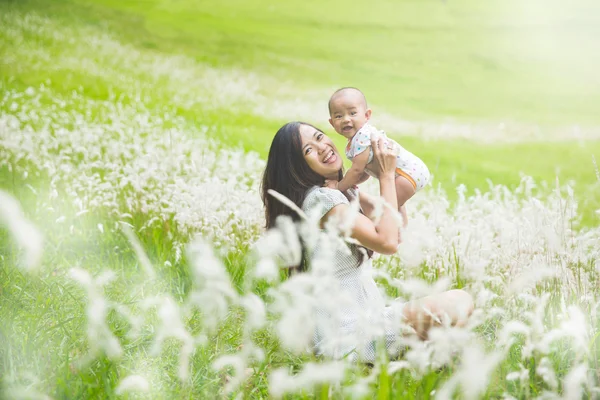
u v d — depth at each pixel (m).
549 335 2.37
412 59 27.39
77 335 3.54
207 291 2.28
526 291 3.74
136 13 27.64
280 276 4.54
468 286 4.36
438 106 21.64
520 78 25.56
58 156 7.38
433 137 17.52
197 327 3.80
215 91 19.06
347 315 3.44
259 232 5.54
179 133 9.36
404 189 4.73
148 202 6.28
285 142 3.67
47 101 13.21
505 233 4.68
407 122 19.22
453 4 35.44
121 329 3.65
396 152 3.74
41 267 4.71
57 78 16.25
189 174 6.61
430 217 5.47
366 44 28.88
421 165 4.82
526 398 2.78
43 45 19.97
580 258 4.17
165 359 3.44
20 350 3.28
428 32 31.11
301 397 2.83
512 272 4.22
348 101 5.04
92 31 23.59
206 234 5.32
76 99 13.59
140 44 23.66
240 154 7.95
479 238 4.82
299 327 2.32
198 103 17.08
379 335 2.76
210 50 24.73
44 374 3.04
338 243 2.82
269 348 3.63
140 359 3.39
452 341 2.61
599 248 4.29
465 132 18.33
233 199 5.75
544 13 33.66
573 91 23.77
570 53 28.31
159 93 17.17
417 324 3.33
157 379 3.19
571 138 17.75
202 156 7.51
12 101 10.89
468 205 5.84
